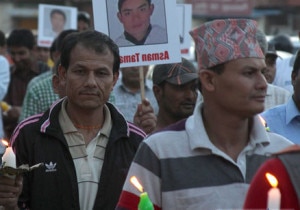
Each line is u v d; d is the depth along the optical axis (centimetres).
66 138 616
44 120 620
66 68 620
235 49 482
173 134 503
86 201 607
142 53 792
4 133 1134
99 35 622
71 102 618
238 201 488
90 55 610
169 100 728
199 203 488
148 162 501
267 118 726
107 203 610
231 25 486
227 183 490
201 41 494
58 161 607
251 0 3166
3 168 535
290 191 409
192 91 725
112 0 796
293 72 718
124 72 1040
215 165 493
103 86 613
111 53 619
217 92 489
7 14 4109
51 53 1123
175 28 788
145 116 795
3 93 1235
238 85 482
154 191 501
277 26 4197
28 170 541
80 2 3716
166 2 788
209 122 501
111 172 613
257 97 483
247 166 495
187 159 495
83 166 612
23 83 1355
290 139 716
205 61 491
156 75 734
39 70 1361
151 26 793
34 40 1361
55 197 604
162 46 789
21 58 1339
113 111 632
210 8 3169
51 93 1008
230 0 3150
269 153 501
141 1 791
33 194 606
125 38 794
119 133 622
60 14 1641
